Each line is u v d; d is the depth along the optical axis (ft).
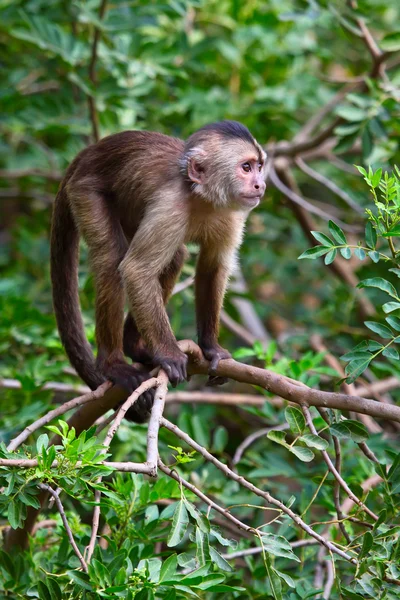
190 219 34.24
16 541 31.37
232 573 30.27
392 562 24.91
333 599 30.48
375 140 49.93
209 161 33.83
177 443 39.09
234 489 38.04
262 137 54.80
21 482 24.03
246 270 59.21
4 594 28.40
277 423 40.01
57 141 57.41
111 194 35.12
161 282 35.12
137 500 30.68
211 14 57.88
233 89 57.21
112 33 48.62
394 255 26.43
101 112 47.98
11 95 49.93
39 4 51.44
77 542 29.81
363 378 49.44
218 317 34.45
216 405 49.67
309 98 56.59
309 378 37.24
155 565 25.76
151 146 34.86
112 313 32.99
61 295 35.53
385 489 26.86
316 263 57.36
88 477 24.22
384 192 26.99
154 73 48.83
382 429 44.29
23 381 38.47
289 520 28.22
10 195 57.67
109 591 23.17
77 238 36.32
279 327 62.08
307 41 56.95
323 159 56.59
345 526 31.83
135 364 33.73
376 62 46.29
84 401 28.94
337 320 50.65
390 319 26.53
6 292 47.62
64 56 47.62
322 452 27.02
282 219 56.70
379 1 59.31
